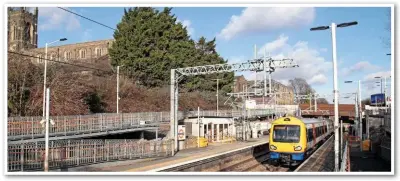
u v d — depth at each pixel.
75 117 30.78
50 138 26.83
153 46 60.97
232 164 28.41
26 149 20.91
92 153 24.75
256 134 54.81
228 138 45.97
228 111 58.94
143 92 57.34
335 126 20.36
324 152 34.12
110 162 25.16
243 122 51.09
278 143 26.81
